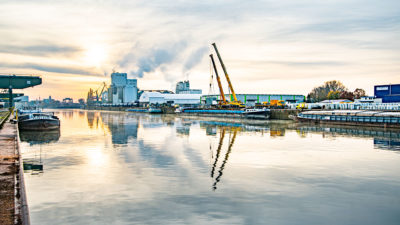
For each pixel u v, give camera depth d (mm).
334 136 47688
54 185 20406
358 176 22734
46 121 59781
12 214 11023
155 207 16359
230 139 45031
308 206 16594
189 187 19984
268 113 95188
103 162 27969
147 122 88625
